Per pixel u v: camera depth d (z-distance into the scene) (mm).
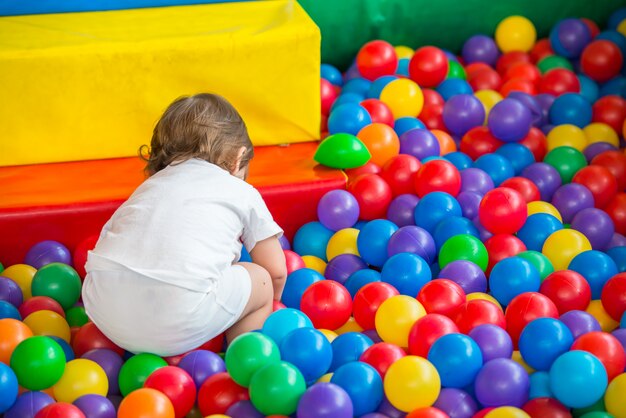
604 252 2744
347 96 3391
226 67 2949
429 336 2092
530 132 3205
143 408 1875
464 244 2521
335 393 1874
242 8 3240
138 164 2965
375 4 3768
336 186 2838
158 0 3287
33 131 2895
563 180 3068
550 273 2484
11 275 2553
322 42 3805
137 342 2129
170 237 2127
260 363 1985
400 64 3727
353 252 2725
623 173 3008
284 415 1932
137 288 2088
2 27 3021
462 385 2021
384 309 2227
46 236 2701
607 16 4082
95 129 2939
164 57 2885
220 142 2342
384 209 2846
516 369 1969
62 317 2322
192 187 2227
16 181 2826
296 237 2852
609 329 2346
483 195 2863
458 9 3891
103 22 3102
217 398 1998
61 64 2814
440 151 3162
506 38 3928
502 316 2240
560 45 3871
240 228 2283
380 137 3008
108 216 2709
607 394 1974
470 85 3697
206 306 2127
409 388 1910
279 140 3105
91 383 2055
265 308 2334
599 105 3449
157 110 2961
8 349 2072
